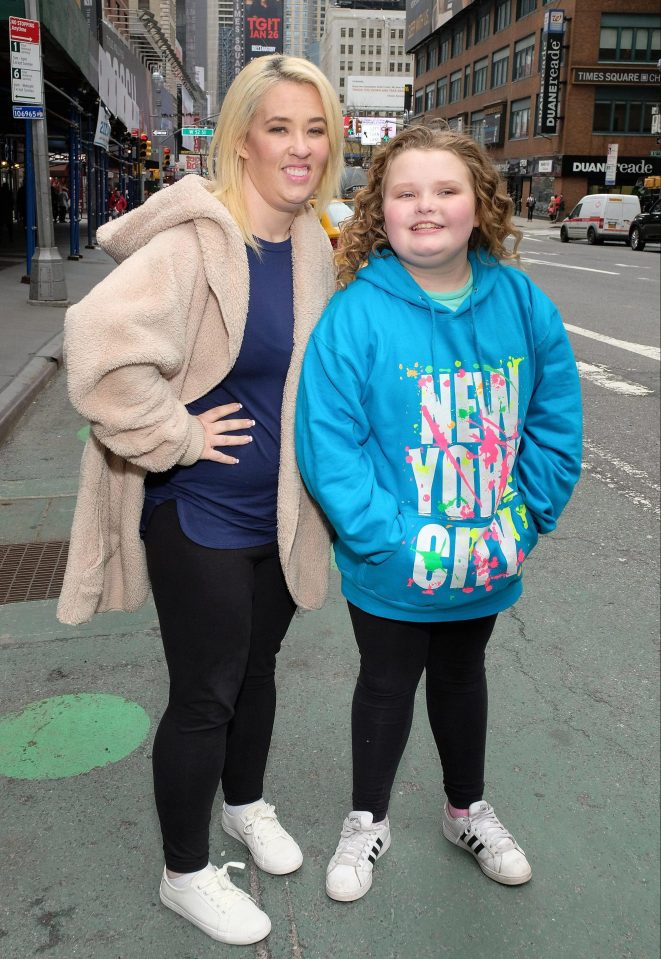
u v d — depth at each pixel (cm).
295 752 262
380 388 178
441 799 244
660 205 2956
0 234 2803
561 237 3634
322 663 314
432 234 174
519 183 5684
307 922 200
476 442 180
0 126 2527
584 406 732
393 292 179
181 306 170
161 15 4822
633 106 4922
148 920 199
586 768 260
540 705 293
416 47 8131
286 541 186
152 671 307
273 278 182
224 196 179
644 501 507
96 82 1917
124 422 166
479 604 191
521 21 5453
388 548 178
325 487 175
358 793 212
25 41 1074
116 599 200
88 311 162
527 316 188
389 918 202
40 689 294
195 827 193
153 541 185
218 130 178
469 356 180
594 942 197
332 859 211
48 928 196
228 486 183
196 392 183
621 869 220
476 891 211
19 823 229
